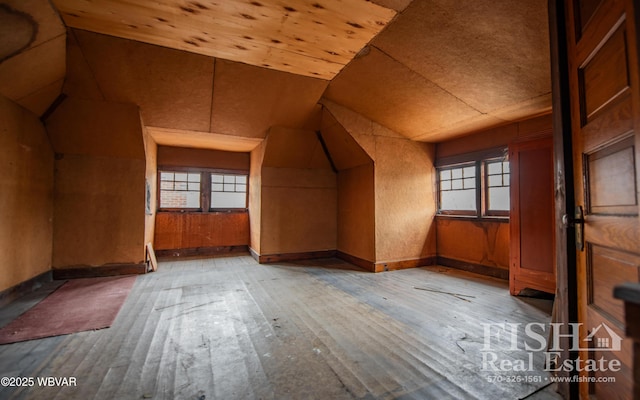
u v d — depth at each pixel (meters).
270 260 5.00
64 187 3.73
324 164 5.41
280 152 4.88
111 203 3.95
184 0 1.85
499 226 3.91
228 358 1.87
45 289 3.31
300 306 2.85
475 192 4.26
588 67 1.26
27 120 3.13
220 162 5.93
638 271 0.92
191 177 5.78
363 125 4.27
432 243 4.82
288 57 2.57
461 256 4.43
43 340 2.09
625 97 0.96
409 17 2.27
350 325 2.40
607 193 1.13
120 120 3.68
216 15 2.00
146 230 4.29
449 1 2.07
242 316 2.59
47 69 2.79
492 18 2.13
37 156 3.33
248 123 4.32
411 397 1.50
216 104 3.80
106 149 3.89
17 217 2.96
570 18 1.40
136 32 2.27
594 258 1.26
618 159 1.04
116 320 2.46
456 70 2.82
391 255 4.43
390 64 2.97
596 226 1.21
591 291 1.29
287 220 5.16
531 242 3.08
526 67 2.51
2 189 2.74
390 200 4.46
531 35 2.17
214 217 5.88
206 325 2.39
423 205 4.74
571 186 1.42
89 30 2.47
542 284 2.97
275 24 2.07
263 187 5.00
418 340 2.14
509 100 3.07
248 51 2.49
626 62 0.94
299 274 4.18
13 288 2.90
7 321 2.42
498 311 2.72
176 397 1.49
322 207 5.45
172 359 1.85
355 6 1.90
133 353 1.92
